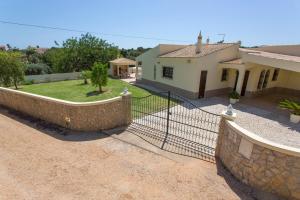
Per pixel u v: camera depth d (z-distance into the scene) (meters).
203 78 15.58
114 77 29.83
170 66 17.80
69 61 34.31
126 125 9.34
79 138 7.95
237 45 16.73
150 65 21.31
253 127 9.93
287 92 18.00
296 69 11.23
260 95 17.02
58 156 6.52
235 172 5.57
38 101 9.80
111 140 7.83
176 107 12.99
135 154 6.79
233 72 16.92
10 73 21.16
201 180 5.43
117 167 5.98
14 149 6.95
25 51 67.94
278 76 18.06
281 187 4.73
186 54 17.08
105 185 5.17
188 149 7.18
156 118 10.46
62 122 9.02
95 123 8.63
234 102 14.50
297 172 4.48
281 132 9.38
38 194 4.77
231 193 4.96
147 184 5.25
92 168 5.89
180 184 5.27
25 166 5.91
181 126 9.45
